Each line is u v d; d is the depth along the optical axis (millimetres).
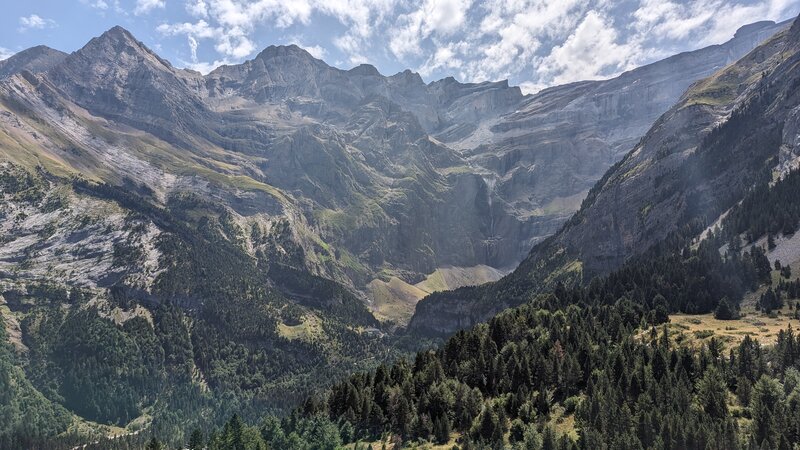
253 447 177250
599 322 190125
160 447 197250
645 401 129375
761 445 107250
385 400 176750
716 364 143000
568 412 145000
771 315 189500
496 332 189750
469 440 141500
